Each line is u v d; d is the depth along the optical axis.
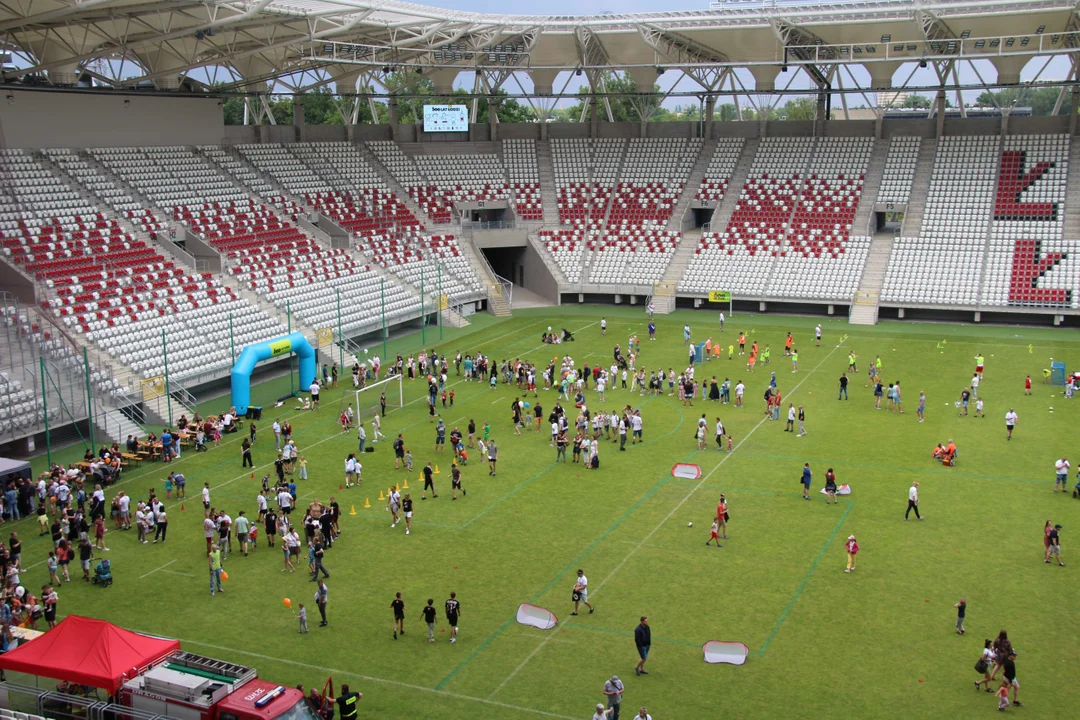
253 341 64.19
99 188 72.38
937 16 72.38
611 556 36.38
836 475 44.62
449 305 81.62
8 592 32.03
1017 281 76.88
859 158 91.56
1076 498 41.03
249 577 35.53
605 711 24.78
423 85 109.69
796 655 29.12
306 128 97.88
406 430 53.06
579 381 59.06
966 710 26.11
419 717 26.28
